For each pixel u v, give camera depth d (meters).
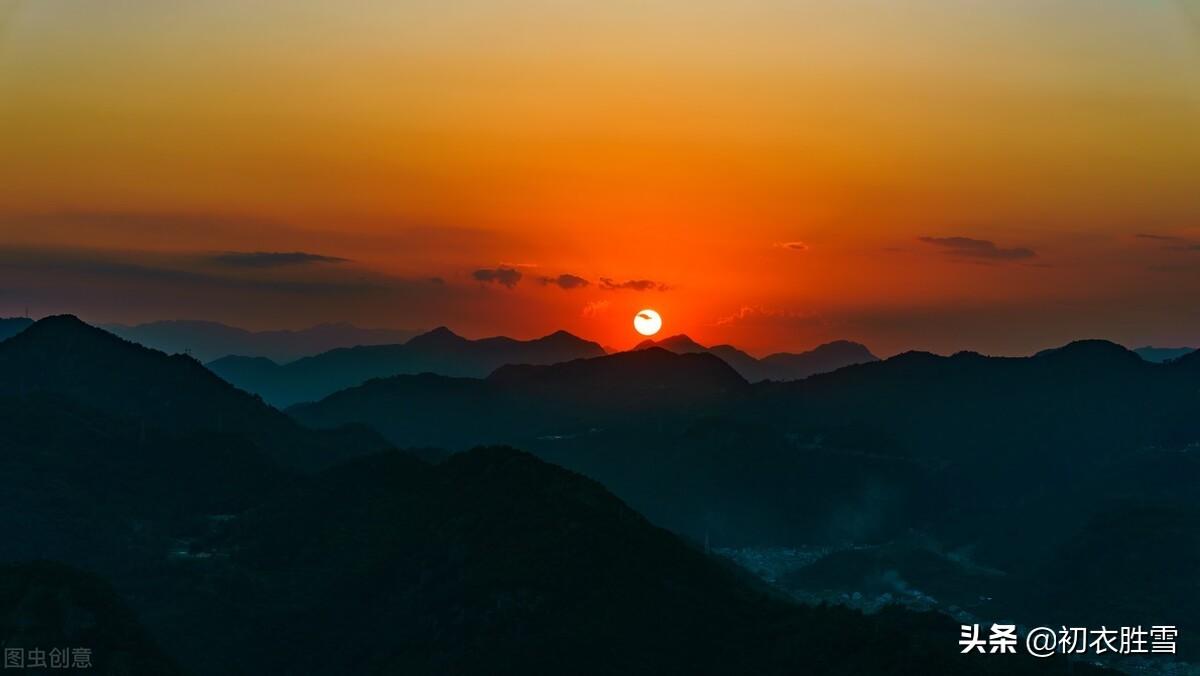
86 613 157.38
